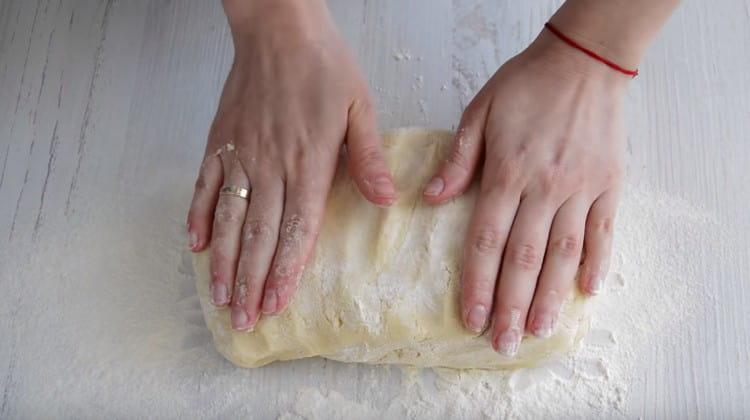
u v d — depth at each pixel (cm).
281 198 72
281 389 75
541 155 71
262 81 75
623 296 77
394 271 70
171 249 79
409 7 87
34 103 85
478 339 70
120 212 81
